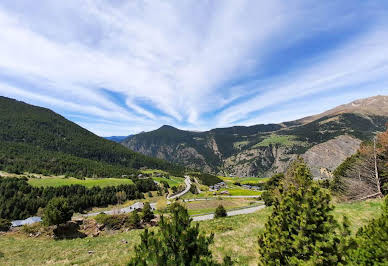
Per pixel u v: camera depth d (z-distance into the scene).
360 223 13.56
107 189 111.62
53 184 108.94
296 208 6.20
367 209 16.45
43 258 15.14
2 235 25.78
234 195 118.81
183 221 5.57
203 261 4.82
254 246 12.41
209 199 100.62
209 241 5.50
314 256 5.34
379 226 5.54
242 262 10.31
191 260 4.88
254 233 15.26
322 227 5.62
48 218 28.22
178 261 4.75
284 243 6.12
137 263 4.84
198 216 54.22
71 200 87.75
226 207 77.56
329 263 5.22
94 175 165.88
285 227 6.33
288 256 6.06
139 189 126.75
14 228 28.64
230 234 15.98
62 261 14.04
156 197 117.94
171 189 142.88
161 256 4.80
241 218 22.86
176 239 5.15
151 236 5.36
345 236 5.70
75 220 31.27
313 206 5.84
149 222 37.25
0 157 155.62
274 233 6.47
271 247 6.46
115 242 18.53
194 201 91.88
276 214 7.45
